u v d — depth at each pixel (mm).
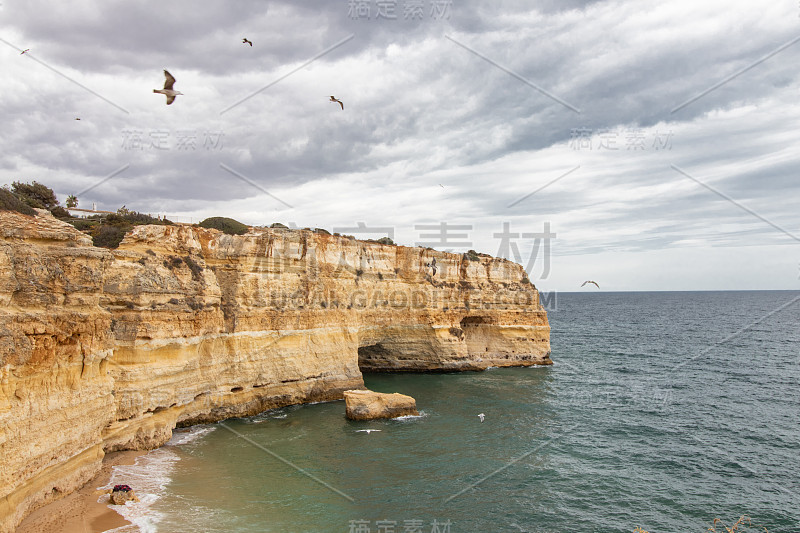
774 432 35562
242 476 26047
